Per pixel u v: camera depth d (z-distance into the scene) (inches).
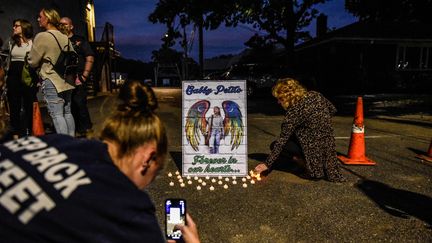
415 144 241.6
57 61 162.6
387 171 177.0
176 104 563.2
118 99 49.1
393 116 392.8
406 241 105.4
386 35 780.6
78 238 36.8
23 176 38.8
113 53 892.0
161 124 48.0
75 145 44.3
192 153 169.3
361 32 801.6
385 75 789.2
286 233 110.7
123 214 39.0
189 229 63.6
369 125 329.7
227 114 168.4
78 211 37.1
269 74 677.3
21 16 500.1
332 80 773.9
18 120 218.2
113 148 46.6
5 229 35.8
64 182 38.6
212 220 120.0
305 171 167.8
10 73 211.0
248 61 1176.8
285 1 669.3
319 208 130.1
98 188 39.2
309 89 345.7
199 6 583.5
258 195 144.0
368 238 107.3
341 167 183.9
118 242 38.8
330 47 788.6
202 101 169.2
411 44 782.5
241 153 168.2
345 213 125.6
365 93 761.6
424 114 408.5
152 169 49.0
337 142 251.0
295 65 742.5
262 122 355.9
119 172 42.4
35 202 36.9
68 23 211.2
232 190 150.6
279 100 160.9
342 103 554.3
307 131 157.9
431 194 144.8
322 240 106.2
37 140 45.6
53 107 166.1
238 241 106.0
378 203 134.7
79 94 226.4
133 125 45.8
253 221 119.3
